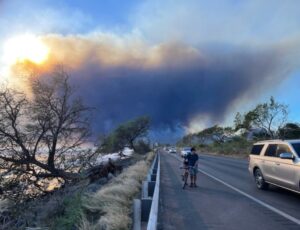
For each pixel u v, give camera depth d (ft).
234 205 36.96
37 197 51.31
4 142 56.54
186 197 43.52
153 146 314.14
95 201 34.50
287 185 39.11
